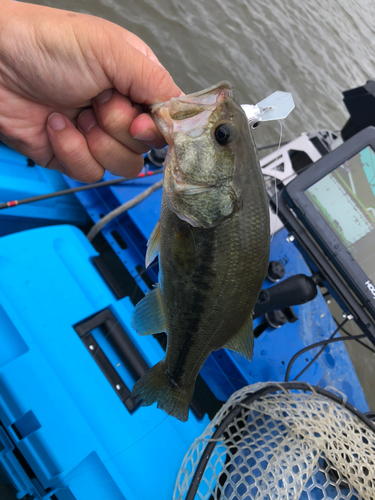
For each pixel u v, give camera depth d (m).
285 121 1.11
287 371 0.48
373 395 0.83
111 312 0.45
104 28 0.26
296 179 0.46
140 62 0.27
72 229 0.48
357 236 0.44
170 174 0.28
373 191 0.45
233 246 0.28
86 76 0.27
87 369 0.39
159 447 0.39
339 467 0.34
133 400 0.40
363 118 0.67
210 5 1.17
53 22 0.26
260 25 1.28
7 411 0.34
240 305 0.30
